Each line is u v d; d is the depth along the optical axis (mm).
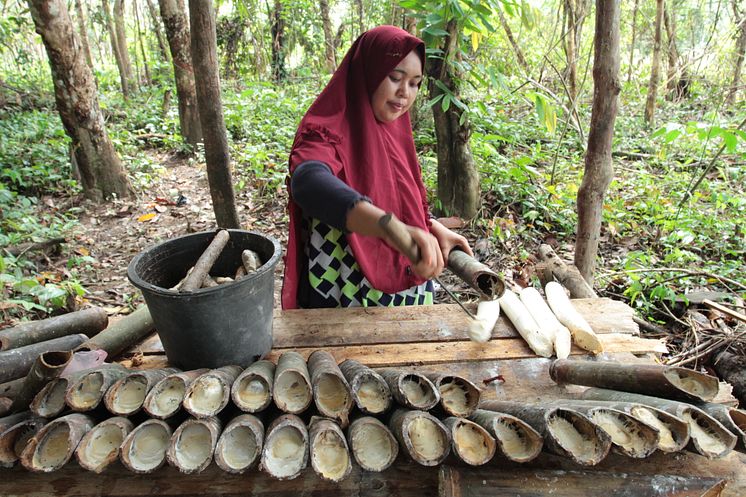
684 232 3992
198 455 1256
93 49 16578
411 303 2225
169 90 9086
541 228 4520
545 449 1333
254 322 1700
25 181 5707
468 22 3660
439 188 4605
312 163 1511
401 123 2100
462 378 1371
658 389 1406
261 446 1218
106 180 5535
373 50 1774
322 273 2078
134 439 1247
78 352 1547
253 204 5195
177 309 1529
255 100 8461
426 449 1252
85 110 5297
